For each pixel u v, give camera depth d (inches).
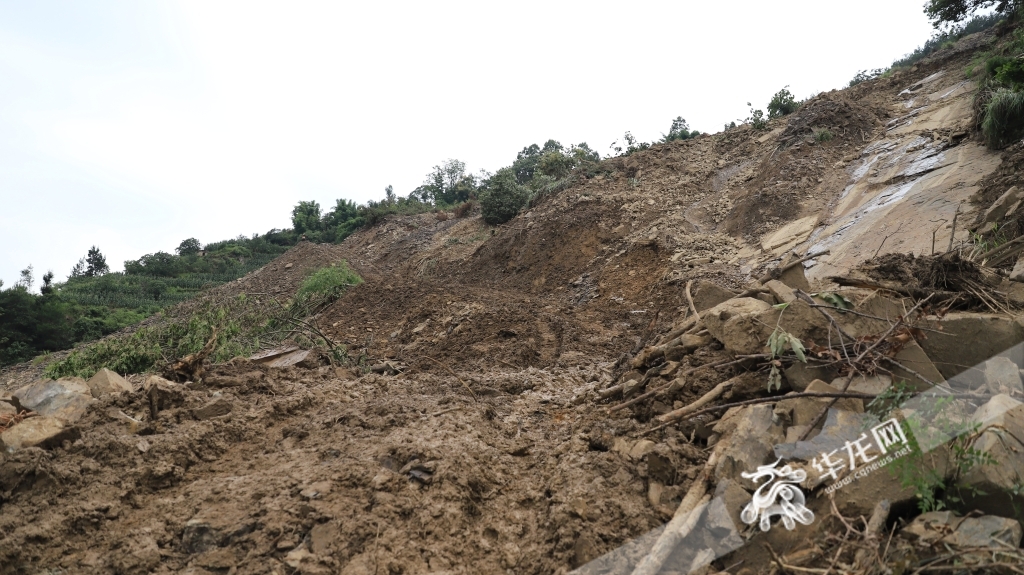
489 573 140.2
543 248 789.2
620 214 774.5
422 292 669.9
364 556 137.5
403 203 1771.7
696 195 780.6
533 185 1099.9
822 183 641.6
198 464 191.0
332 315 669.9
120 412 208.1
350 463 171.8
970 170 478.6
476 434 200.8
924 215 441.1
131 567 143.9
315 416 225.0
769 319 175.5
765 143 840.9
